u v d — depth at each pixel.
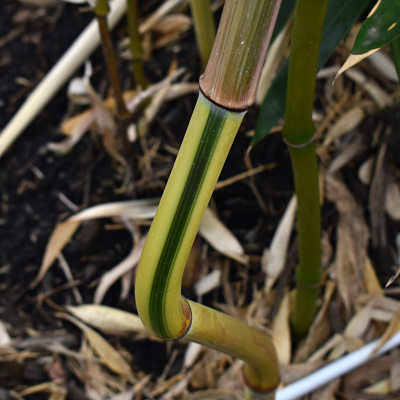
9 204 0.95
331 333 0.80
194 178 0.36
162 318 0.39
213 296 0.86
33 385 0.82
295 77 0.42
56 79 0.99
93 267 0.90
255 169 0.88
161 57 1.01
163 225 0.37
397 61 0.46
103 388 0.82
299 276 0.63
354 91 0.90
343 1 0.47
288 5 0.52
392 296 0.81
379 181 0.85
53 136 1.00
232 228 0.89
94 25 0.99
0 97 1.05
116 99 0.76
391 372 0.74
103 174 0.94
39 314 0.89
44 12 1.11
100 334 0.86
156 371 0.83
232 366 0.79
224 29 0.33
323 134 0.89
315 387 0.73
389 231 0.84
